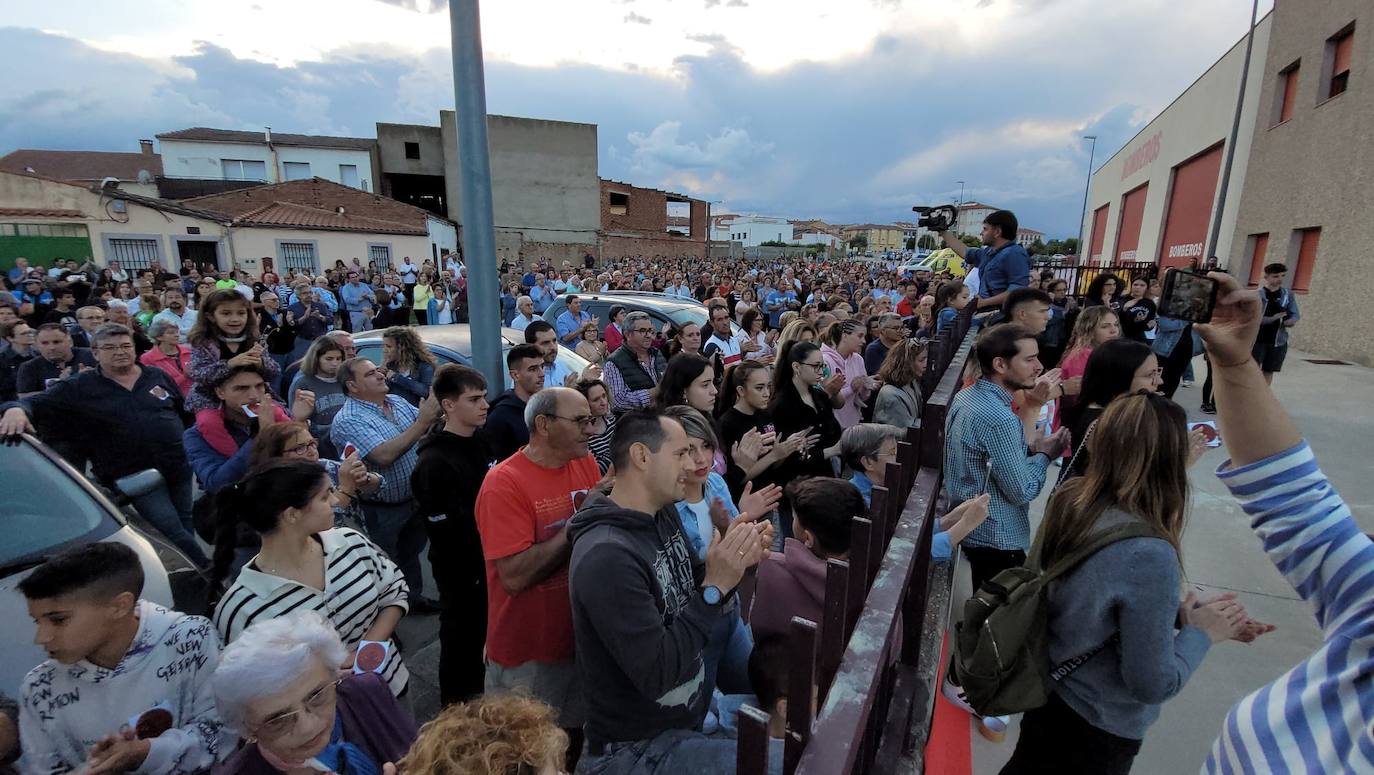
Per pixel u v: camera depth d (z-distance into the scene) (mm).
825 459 4090
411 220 31062
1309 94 12820
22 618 2264
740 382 3951
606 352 8258
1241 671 3256
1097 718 1718
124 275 16797
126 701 1836
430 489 2838
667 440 1875
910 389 4598
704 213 65375
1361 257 10797
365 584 2357
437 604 3916
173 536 4129
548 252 41969
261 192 27797
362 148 39750
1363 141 10844
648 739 1808
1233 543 4543
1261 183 14820
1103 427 1709
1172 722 2934
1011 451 2830
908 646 2090
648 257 48812
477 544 2939
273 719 1459
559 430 2365
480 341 4066
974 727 2900
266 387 3514
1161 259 22828
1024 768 1930
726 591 1782
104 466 4074
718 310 7379
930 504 1933
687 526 2691
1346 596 1005
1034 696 1758
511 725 1229
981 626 1853
